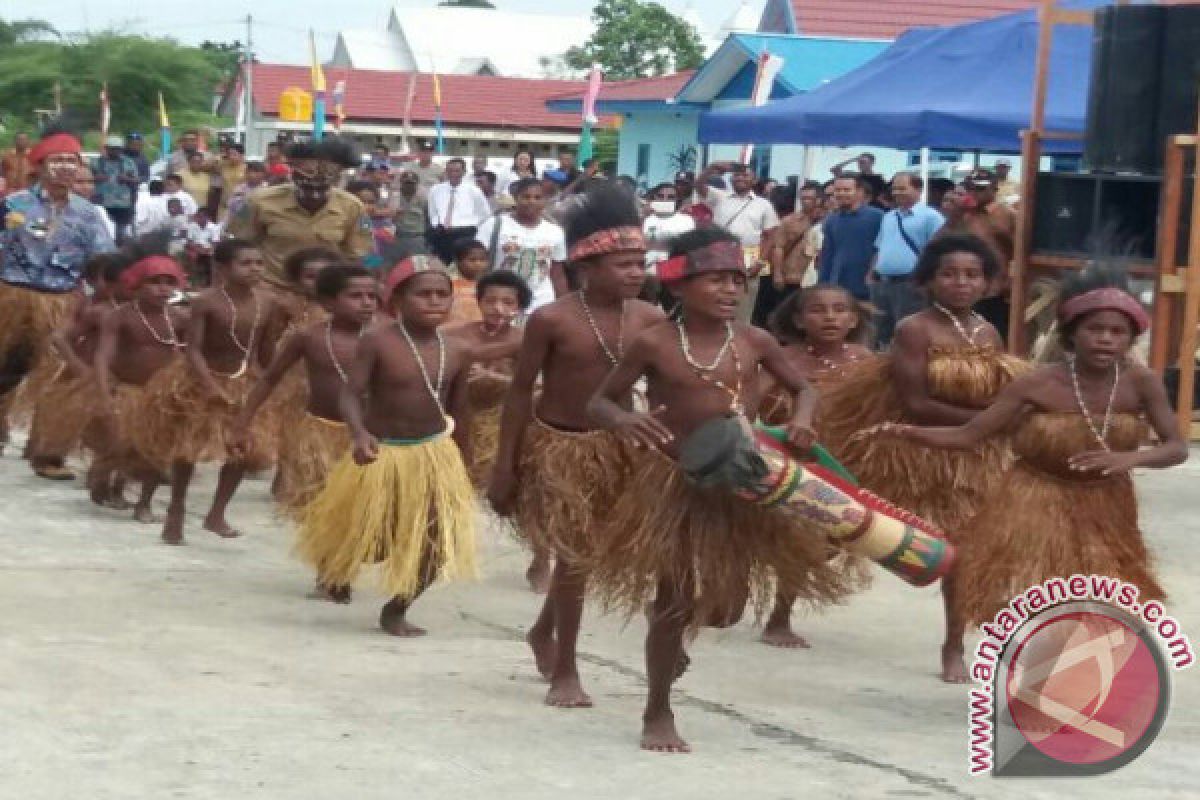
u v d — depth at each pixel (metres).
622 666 8.95
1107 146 16.25
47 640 8.94
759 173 36.31
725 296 7.33
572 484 8.01
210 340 12.02
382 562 9.62
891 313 19.03
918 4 38.03
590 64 77.94
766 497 6.98
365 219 14.18
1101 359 7.79
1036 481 7.96
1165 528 13.17
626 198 8.17
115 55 73.69
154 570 10.98
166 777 6.70
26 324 14.39
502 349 11.02
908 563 7.17
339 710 7.80
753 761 7.21
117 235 28.20
